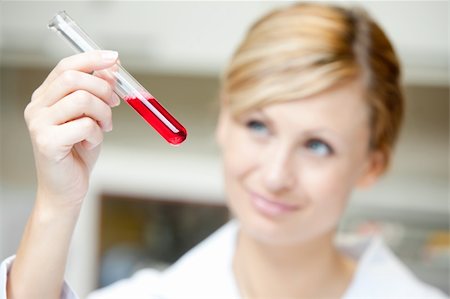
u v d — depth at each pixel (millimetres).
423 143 1456
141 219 1445
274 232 748
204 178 1434
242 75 740
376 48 755
